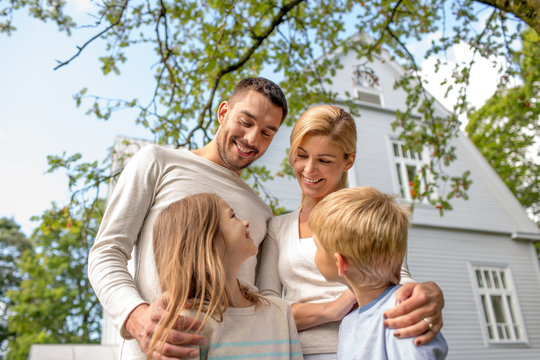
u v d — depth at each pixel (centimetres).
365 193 124
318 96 440
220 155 165
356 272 116
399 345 104
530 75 465
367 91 1049
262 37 378
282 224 172
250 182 587
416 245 914
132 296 118
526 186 1564
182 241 118
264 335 122
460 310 887
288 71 432
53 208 361
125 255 135
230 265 124
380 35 454
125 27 388
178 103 407
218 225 125
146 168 148
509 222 1043
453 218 974
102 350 359
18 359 1625
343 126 156
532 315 956
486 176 1072
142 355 119
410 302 107
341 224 116
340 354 118
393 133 1019
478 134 1445
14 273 2566
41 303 1742
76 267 1841
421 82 452
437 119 480
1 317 2367
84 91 368
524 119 1180
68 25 382
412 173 1004
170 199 146
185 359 105
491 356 866
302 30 428
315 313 138
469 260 951
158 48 407
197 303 113
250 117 158
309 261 151
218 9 409
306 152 158
